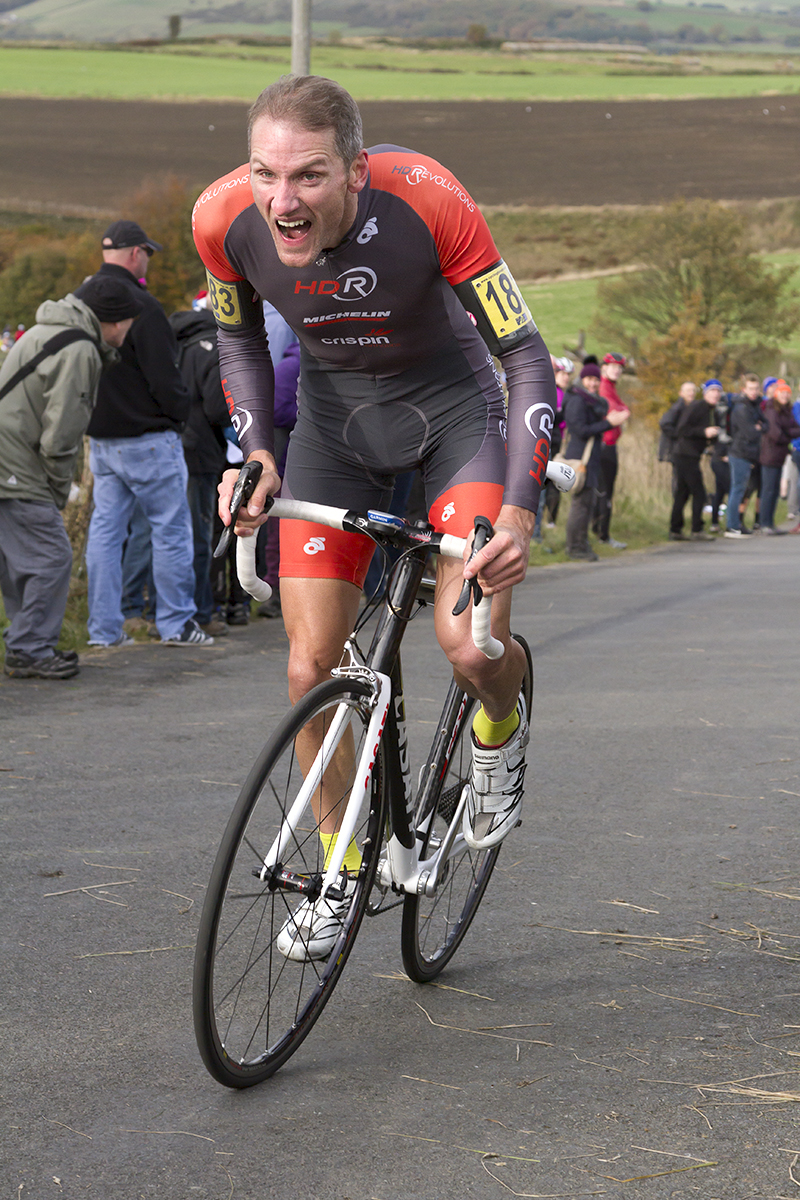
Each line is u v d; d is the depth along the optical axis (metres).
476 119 180.50
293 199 4.59
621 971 5.64
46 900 6.37
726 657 13.45
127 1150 4.11
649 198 142.75
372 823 5.10
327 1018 5.20
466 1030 5.06
